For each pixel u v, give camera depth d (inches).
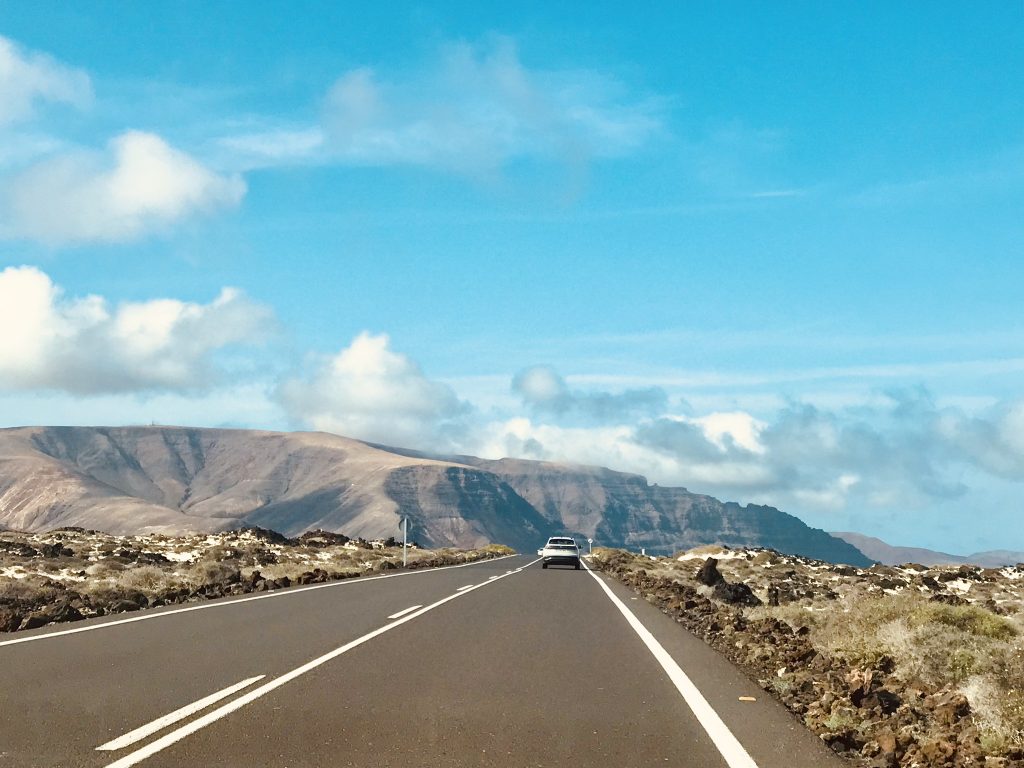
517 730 348.8
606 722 367.6
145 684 427.2
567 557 1996.8
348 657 522.9
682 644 621.3
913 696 460.1
